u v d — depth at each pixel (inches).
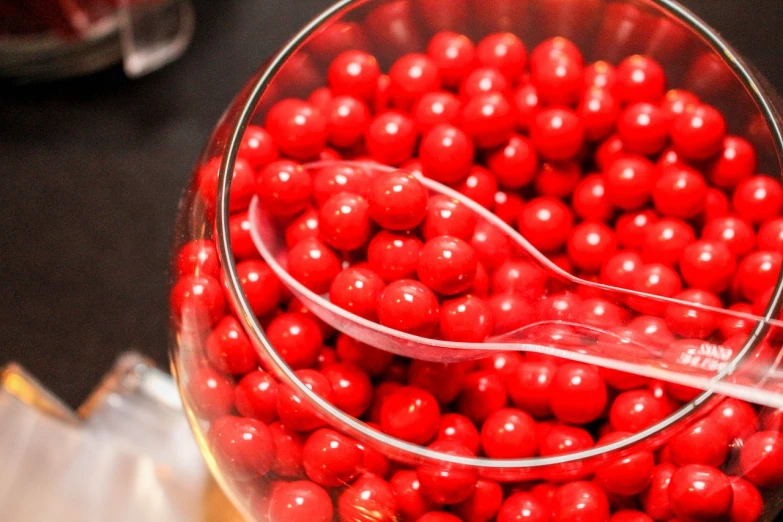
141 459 15.5
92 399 16.1
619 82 14.7
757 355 12.5
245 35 17.7
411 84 14.6
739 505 12.6
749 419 12.7
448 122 14.3
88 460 15.5
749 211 14.1
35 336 16.4
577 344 12.9
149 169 17.2
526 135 14.9
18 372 16.1
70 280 16.7
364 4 14.0
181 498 15.3
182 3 17.7
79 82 17.6
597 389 13.2
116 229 16.9
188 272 13.1
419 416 12.9
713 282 13.6
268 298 13.6
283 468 12.8
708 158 14.3
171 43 17.6
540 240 14.3
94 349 16.4
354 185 13.9
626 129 14.3
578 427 13.4
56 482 15.2
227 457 12.8
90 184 17.1
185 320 13.1
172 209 17.0
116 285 16.7
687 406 12.5
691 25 13.8
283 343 13.3
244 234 13.8
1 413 15.6
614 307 12.9
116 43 17.6
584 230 14.3
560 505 12.6
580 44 15.3
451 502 12.6
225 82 17.6
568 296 13.1
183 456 15.6
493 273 13.7
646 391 13.3
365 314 13.1
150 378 16.2
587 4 14.6
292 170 13.6
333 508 12.7
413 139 14.3
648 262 14.1
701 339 12.7
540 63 14.7
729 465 12.7
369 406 13.5
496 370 13.7
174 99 17.5
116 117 17.4
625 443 12.3
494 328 13.2
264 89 13.4
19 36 17.0
